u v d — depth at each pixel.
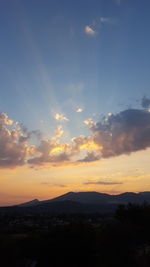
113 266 40.16
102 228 46.88
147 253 42.38
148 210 54.84
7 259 37.72
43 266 40.31
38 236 43.34
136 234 48.75
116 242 42.12
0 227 83.50
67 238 40.53
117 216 57.53
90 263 40.47
